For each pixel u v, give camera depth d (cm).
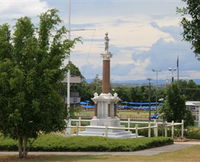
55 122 2239
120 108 12762
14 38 2200
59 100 2202
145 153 2464
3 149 2694
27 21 2216
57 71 2189
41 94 2159
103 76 3759
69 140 2723
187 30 1522
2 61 2158
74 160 2088
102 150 2611
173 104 4653
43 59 2167
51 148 2628
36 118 2195
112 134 3422
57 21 2238
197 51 1524
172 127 3788
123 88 14150
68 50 2253
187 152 2491
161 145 2997
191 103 6500
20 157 2256
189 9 1508
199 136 4050
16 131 2236
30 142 2480
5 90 2144
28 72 2136
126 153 2473
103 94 3722
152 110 11731
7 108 2138
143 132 3916
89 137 2833
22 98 2105
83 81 12612
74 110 2366
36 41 2208
